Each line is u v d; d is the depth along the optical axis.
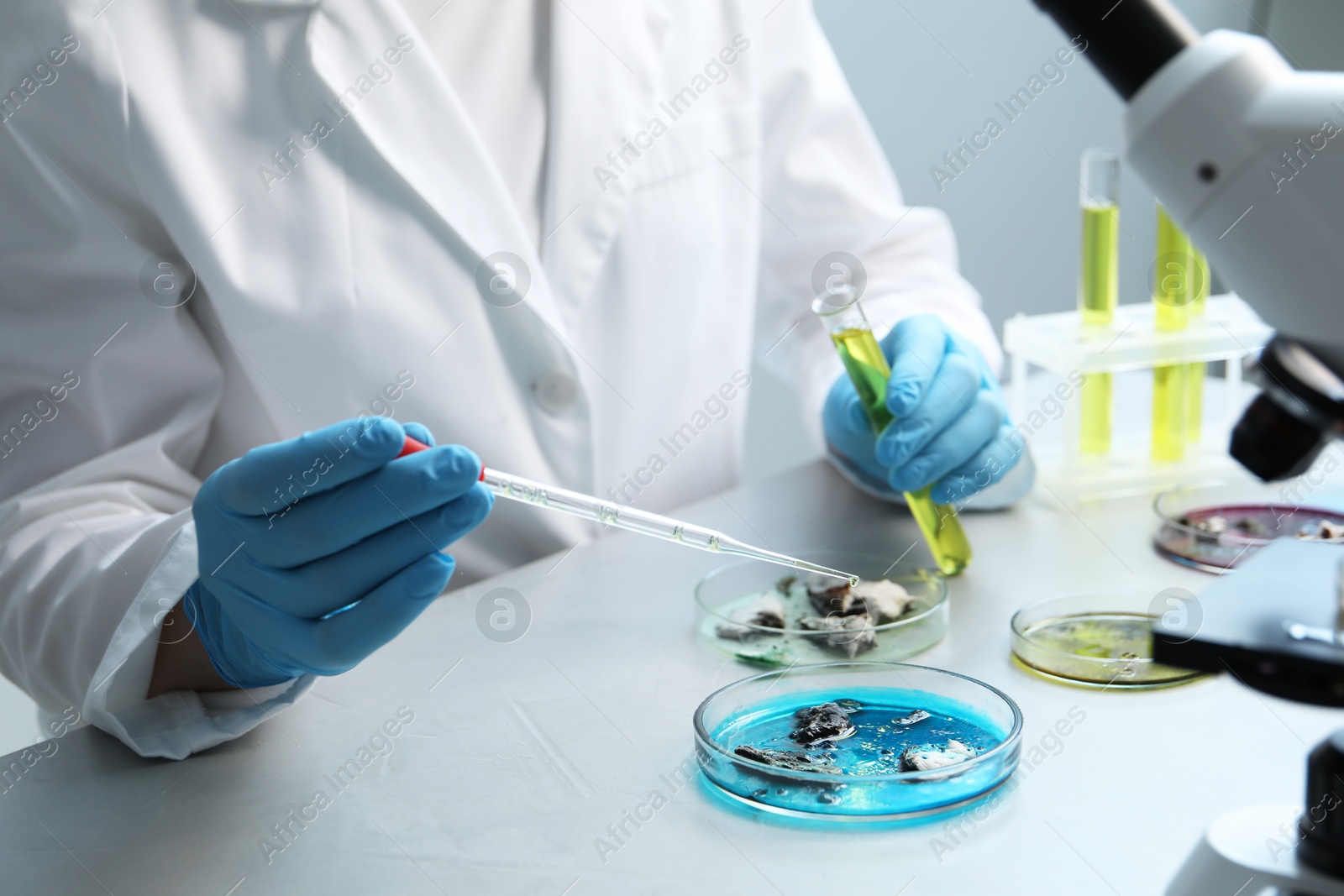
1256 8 2.86
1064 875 0.81
